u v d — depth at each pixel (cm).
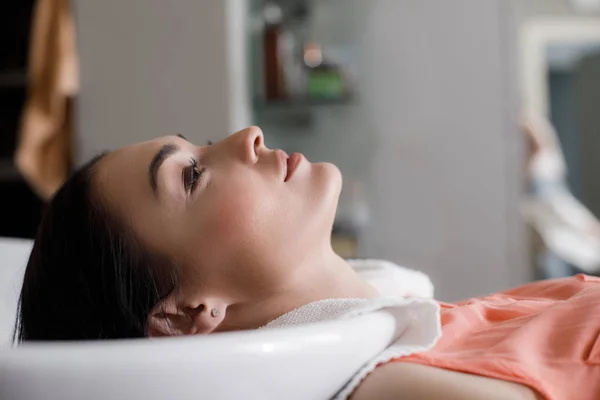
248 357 39
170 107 181
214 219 72
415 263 205
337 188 78
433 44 205
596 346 57
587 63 345
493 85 203
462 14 204
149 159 75
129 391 36
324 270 76
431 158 205
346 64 207
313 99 201
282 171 76
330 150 208
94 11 184
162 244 72
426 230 205
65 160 188
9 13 231
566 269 317
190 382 37
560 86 351
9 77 226
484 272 202
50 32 184
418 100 205
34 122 183
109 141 184
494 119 203
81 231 73
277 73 200
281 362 41
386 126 207
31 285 74
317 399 45
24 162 182
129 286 71
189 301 72
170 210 72
